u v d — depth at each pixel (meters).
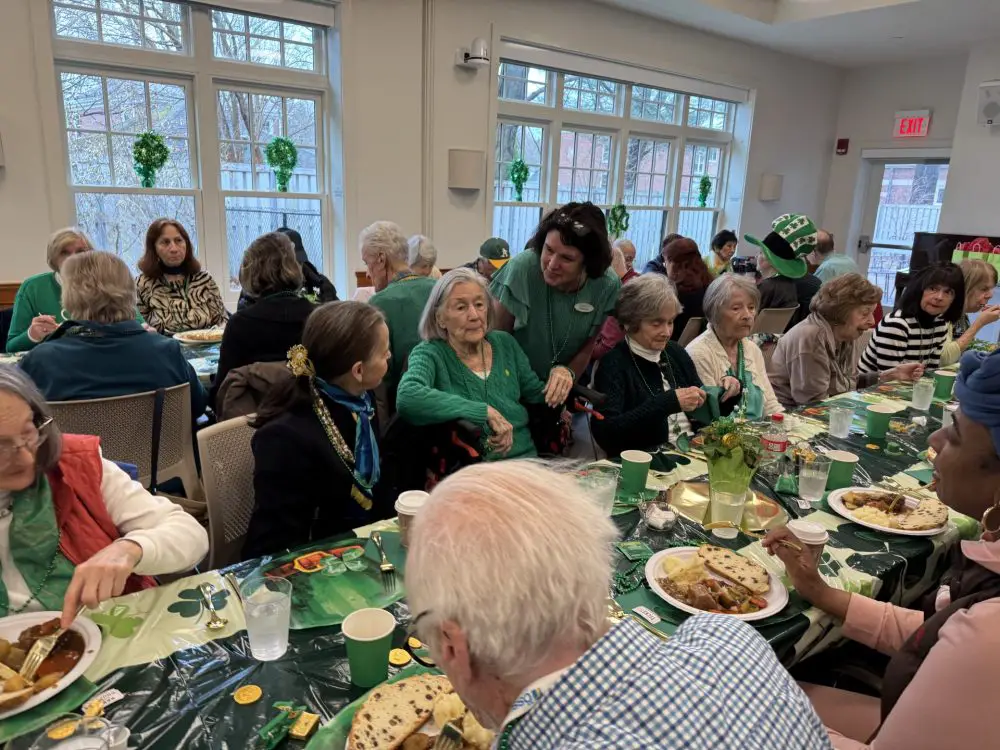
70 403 1.94
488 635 0.57
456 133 5.39
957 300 3.18
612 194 6.83
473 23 5.23
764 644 0.70
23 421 1.05
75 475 1.18
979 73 6.55
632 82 6.45
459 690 0.64
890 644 1.18
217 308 3.68
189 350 3.12
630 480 1.64
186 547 1.21
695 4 5.79
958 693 0.85
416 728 0.82
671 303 2.18
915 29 6.25
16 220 3.85
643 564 1.31
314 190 5.09
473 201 5.64
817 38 6.79
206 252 4.70
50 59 3.77
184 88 4.40
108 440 2.06
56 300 3.09
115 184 4.29
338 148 4.94
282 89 4.73
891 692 1.07
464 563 0.58
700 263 3.94
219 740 0.84
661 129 6.91
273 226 4.96
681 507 1.57
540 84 5.97
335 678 0.95
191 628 1.05
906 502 1.63
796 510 1.61
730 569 1.25
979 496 1.05
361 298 3.94
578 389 2.21
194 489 2.34
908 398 2.68
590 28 5.90
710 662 0.63
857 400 2.64
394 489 1.90
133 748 0.82
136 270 4.48
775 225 4.13
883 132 8.04
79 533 1.18
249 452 1.69
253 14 4.41
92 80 4.07
